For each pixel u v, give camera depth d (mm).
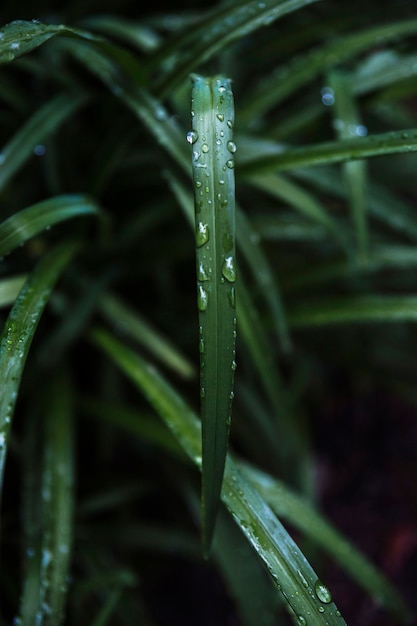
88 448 948
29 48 681
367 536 1045
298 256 1018
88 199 783
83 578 874
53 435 814
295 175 870
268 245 971
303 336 1035
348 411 1186
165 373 930
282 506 810
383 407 1189
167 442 833
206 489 671
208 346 662
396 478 1111
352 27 907
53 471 797
